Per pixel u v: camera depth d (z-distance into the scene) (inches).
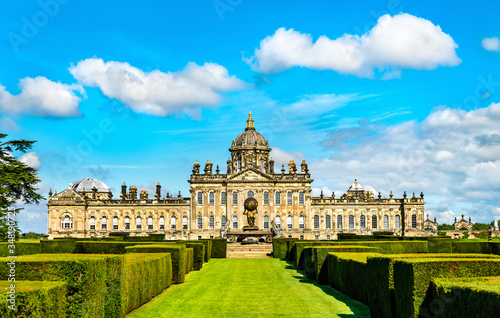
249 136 5349.4
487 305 615.8
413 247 2073.1
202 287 1494.8
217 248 2711.6
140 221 5044.3
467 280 762.2
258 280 1668.3
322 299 1263.5
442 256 1030.4
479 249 2380.7
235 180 4854.8
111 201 5068.9
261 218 4827.8
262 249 3100.4
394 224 5108.3
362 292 1178.0
